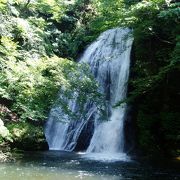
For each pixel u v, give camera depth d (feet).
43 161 38.65
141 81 48.29
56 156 43.37
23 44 57.77
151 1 43.75
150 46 51.78
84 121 54.60
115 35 61.46
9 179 29.35
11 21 55.72
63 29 73.87
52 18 70.13
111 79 58.18
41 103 45.16
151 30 47.55
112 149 51.78
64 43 69.77
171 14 38.73
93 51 64.28
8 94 44.42
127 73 55.57
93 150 51.93
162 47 51.11
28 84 44.27
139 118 51.78
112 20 54.08
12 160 38.34
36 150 47.62
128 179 31.07
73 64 47.52
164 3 43.62
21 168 34.04
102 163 39.11
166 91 52.16
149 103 53.26
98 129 53.78
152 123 51.13
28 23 59.82
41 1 67.46
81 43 69.00
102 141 52.39
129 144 51.67
